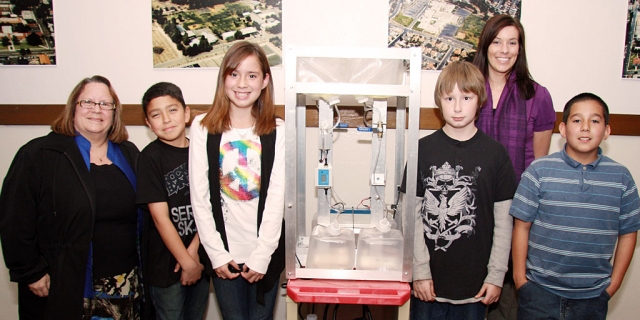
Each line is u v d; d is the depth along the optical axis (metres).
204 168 1.15
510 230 1.18
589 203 1.11
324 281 1.11
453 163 1.17
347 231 1.22
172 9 1.60
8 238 1.13
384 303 1.04
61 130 1.20
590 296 1.12
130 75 1.64
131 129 1.67
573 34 1.59
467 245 1.16
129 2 1.61
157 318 1.25
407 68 1.18
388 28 1.59
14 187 1.14
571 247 1.12
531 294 1.17
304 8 1.59
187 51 1.62
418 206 1.20
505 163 1.18
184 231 1.23
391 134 1.61
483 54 1.37
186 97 1.64
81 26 1.63
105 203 1.19
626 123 1.62
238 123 1.19
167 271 1.22
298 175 1.37
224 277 1.15
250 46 1.14
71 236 1.15
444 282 1.17
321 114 1.26
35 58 1.65
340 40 1.60
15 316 1.75
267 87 1.19
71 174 1.17
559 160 1.15
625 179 1.12
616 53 1.60
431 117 1.61
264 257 1.12
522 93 1.34
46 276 1.18
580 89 1.62
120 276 1.22
